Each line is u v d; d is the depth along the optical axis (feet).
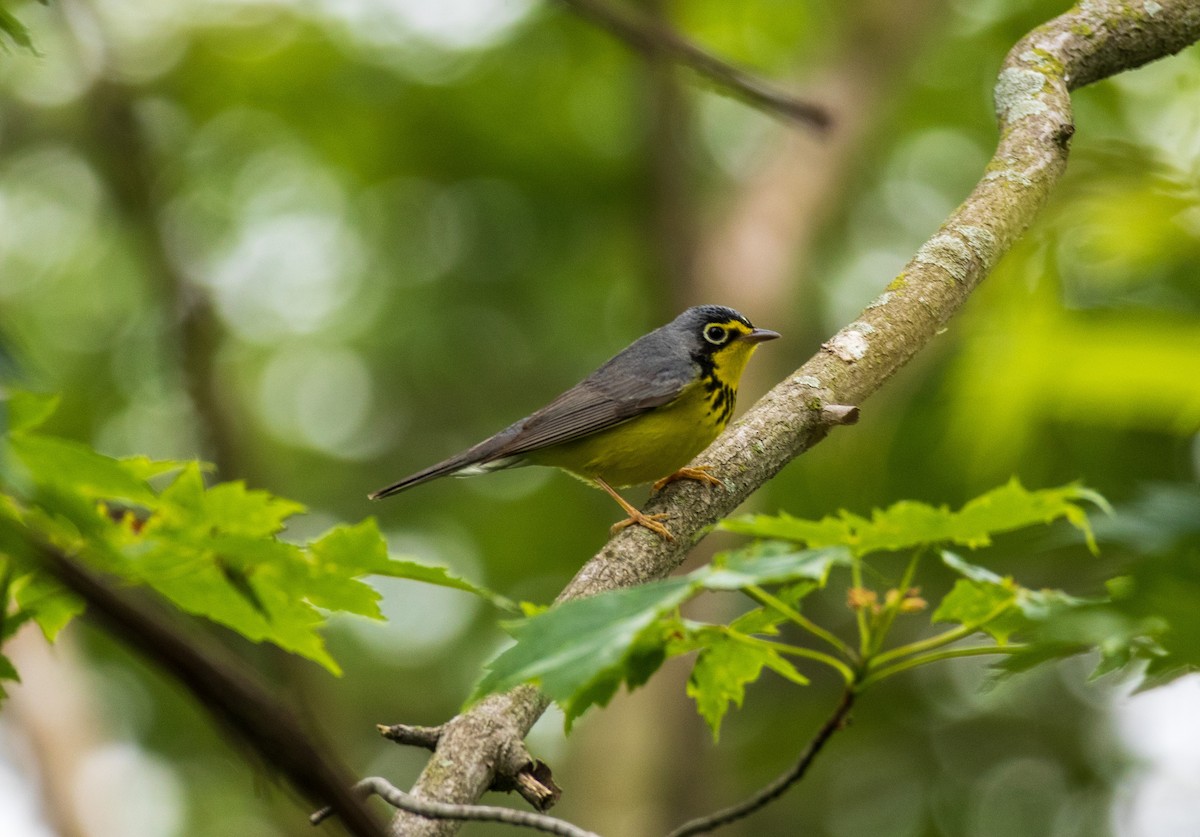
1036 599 13.70
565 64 54.39
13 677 14.44
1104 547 12.71
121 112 48.44
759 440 22.29
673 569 21.59
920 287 23.47
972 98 55.77
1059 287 22.09
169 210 50.24
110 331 57.62
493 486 56.95
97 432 55.36
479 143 55.62
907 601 13.69
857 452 37.76
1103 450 30.04
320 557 13.34
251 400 57.62
